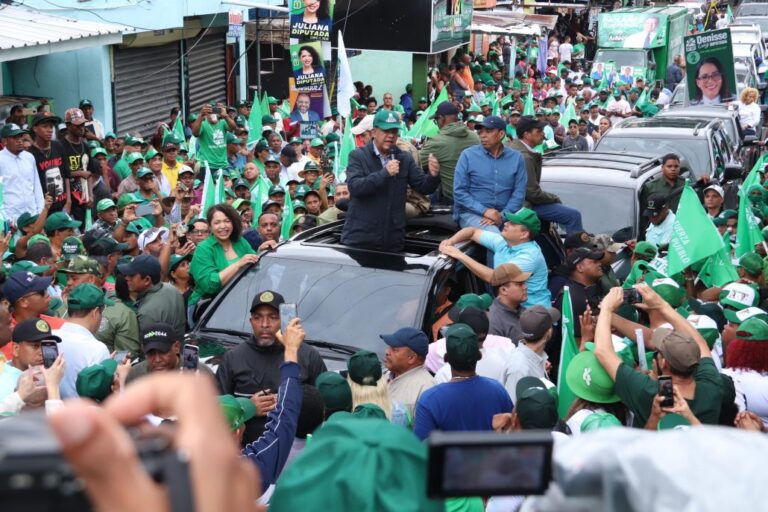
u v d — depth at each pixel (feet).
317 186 37.27
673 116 51.06
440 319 21.13
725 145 46.14
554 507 3.50
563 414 17.12
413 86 73.92
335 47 61.82
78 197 35.35
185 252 24.00
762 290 24.58
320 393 14.51
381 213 22.99
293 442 13.62
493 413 14.80
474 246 23.68
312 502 4.47
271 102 56.85
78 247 23.73
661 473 3.27
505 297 20.67
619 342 16.96
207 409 2.69
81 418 2.39
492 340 18.61
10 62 48.03
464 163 26.00
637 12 94.32
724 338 19.61
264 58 68.39
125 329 19.83
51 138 33.99
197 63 60.64
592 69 93.25
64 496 2.38
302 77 51.19
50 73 48.91
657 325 16.92
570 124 59.88
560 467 3.48
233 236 22.86
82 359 16.39
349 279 21.31
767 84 80.94
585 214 32.17
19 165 31.53
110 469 2.40
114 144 41.98
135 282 20.26
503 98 73.31
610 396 14.58
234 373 17.22
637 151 42.11
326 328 20.42
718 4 144.56
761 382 16.08
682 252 25.03
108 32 44.93
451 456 3.50
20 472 2.37
